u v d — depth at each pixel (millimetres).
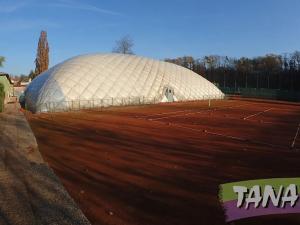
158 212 8242
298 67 83688
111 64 46250
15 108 39406
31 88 42750
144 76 46969
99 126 23688
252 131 22094
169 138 18750
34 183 10148
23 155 13875
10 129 21016
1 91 32938
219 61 115938
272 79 86688
